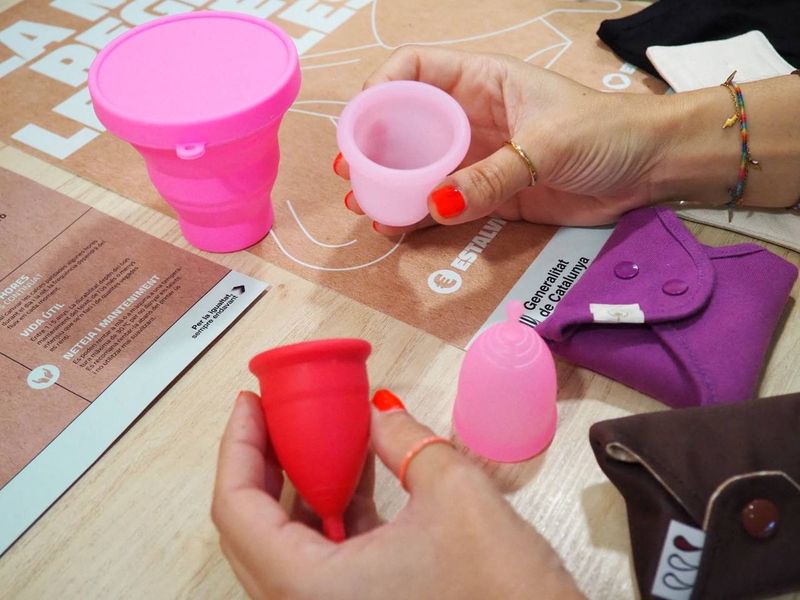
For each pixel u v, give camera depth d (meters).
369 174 0.52
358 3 0.91
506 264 0.64
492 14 0.89
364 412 0.44
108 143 0.75
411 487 0.41
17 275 0.63
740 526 0.43
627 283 0.58
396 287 0.63
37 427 0.54
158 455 0.53
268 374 0.43
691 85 0.73
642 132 0.62
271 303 0.62
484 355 0.49
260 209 0.64
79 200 0.70
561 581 0.38
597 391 0.56
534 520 0.50
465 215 0.56
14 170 0.72
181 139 0.50
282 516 0.41
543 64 0.81
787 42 0.77
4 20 0.89
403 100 0.56
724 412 0.47
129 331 0.59
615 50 0.82
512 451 0.52
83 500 0.51
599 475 0.52
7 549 0.49
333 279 0.64
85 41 0.86
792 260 0.65
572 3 0.90
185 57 0.55
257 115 0.52
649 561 0.43
